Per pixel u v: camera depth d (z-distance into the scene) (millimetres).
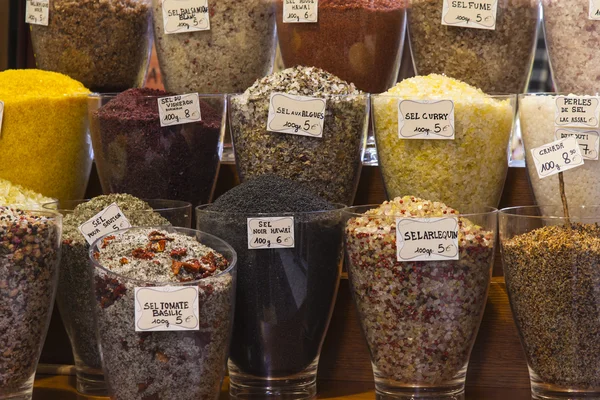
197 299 1281
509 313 1563
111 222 1524
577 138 1517
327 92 1604
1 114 1683
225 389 1573
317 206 1458
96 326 1354
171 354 1289
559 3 1705
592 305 1311
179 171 1694
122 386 1317
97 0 1908
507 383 1578
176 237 1406
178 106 1669
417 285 1345
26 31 2305
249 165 1632
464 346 1403
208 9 1844
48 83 1807
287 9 1814
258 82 1645
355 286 1418
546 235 1340
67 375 1690
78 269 1509
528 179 1634
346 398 1528
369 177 1782
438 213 1391
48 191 1785
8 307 1343
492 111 1523
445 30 1728
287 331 1445
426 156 1533
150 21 2027
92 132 1741
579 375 1343
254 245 1402
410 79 1646
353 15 1773
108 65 1956
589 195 1537
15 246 1334
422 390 1400
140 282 1279
